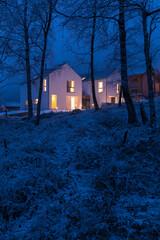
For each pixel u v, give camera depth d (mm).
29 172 4824
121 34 7910
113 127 9195
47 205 3516
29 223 3080
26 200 3666
